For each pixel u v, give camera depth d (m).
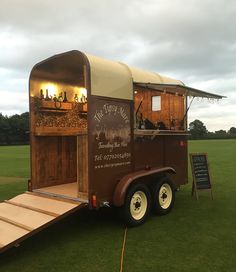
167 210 7.33
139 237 5.82
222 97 8.36
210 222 6.66
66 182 7.79
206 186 8.88
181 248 5.26
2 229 5.20
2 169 16.56
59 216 5.46
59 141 7.66
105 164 6.10
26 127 70.94
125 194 6.17
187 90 7.33
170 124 7.95
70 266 4.69
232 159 19.64
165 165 7.77
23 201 6.35
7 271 4.59
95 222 6.80
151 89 7.17
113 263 4.75
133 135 6.74
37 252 5.23
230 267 4.55
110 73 6.26
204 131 88.56
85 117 8.13
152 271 4.46
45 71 7.35
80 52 6.04
